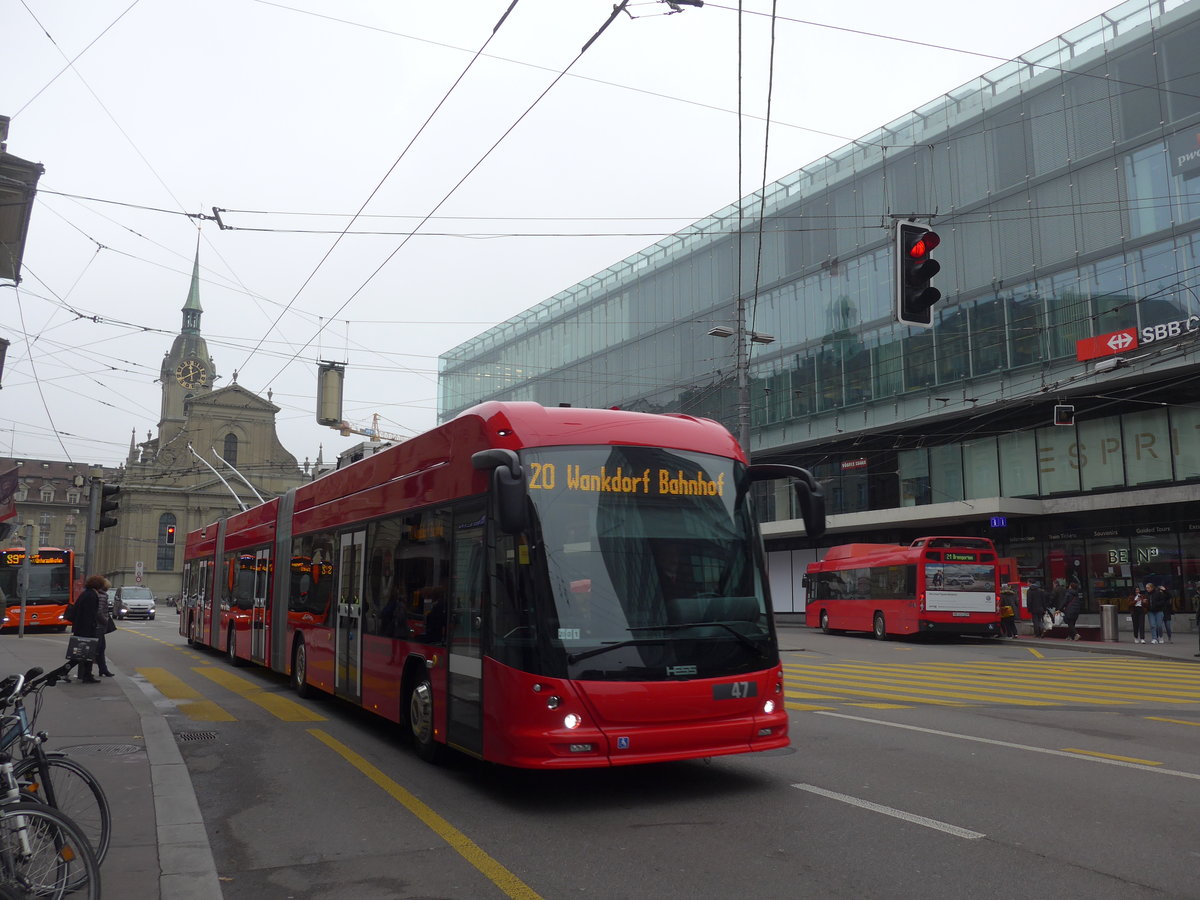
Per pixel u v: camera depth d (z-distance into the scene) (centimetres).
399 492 1010
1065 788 754
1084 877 531
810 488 805
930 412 3541
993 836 615
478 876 555
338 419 1908
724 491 804
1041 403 3300
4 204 1531
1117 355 2967
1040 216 3244
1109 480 3275
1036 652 2567
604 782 802
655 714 711
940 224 3544
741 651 756
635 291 4706
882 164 3744
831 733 1044
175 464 8950
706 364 4341
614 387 4741
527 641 711
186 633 2683
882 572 3086
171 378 10075
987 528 3725
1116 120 3062
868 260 3772
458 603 821
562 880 545
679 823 663
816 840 612
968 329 3441
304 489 1483
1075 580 3391
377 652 1032
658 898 511
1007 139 3359
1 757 484
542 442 760
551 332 5150
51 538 11738
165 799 724
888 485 4047
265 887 542
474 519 802
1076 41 3191
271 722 1170
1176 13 2936
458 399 5738
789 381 4056
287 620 1520
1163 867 548
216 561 2284
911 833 625
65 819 436
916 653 2525
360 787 798
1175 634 3091
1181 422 3080
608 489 761
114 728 1051
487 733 737
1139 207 2989
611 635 716
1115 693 1496
